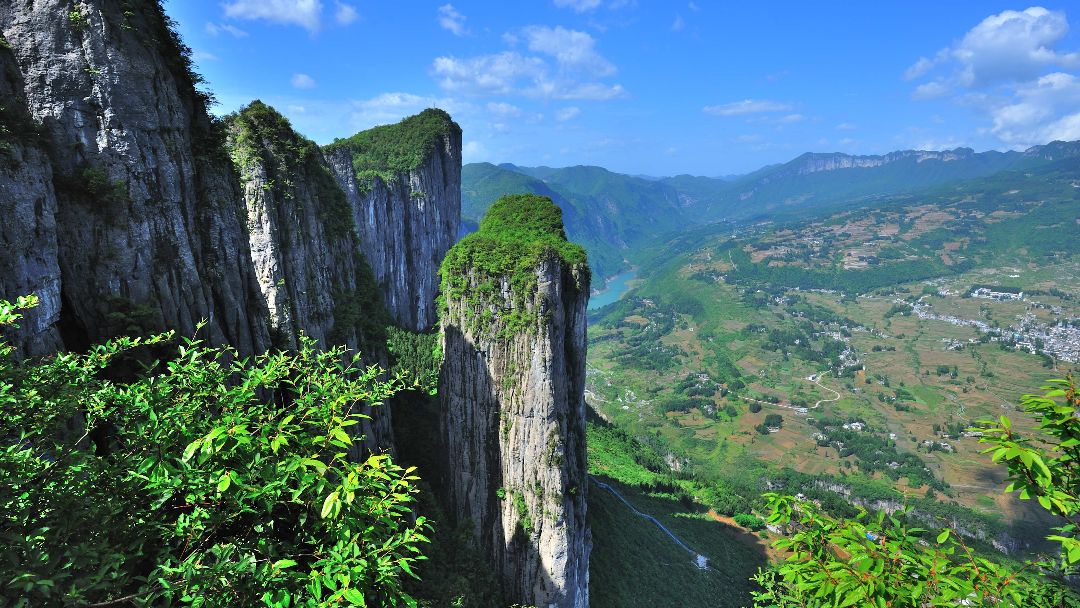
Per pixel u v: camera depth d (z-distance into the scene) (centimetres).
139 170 2928
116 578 1112
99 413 1437
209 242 3453
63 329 2738
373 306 6775
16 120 2516
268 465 1215
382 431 6012
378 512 1185
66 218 2698
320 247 5328
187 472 1207
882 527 1150
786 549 1250
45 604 1009
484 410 6488
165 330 3033
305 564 1272
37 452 1337
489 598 6128
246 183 4500
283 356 1727
